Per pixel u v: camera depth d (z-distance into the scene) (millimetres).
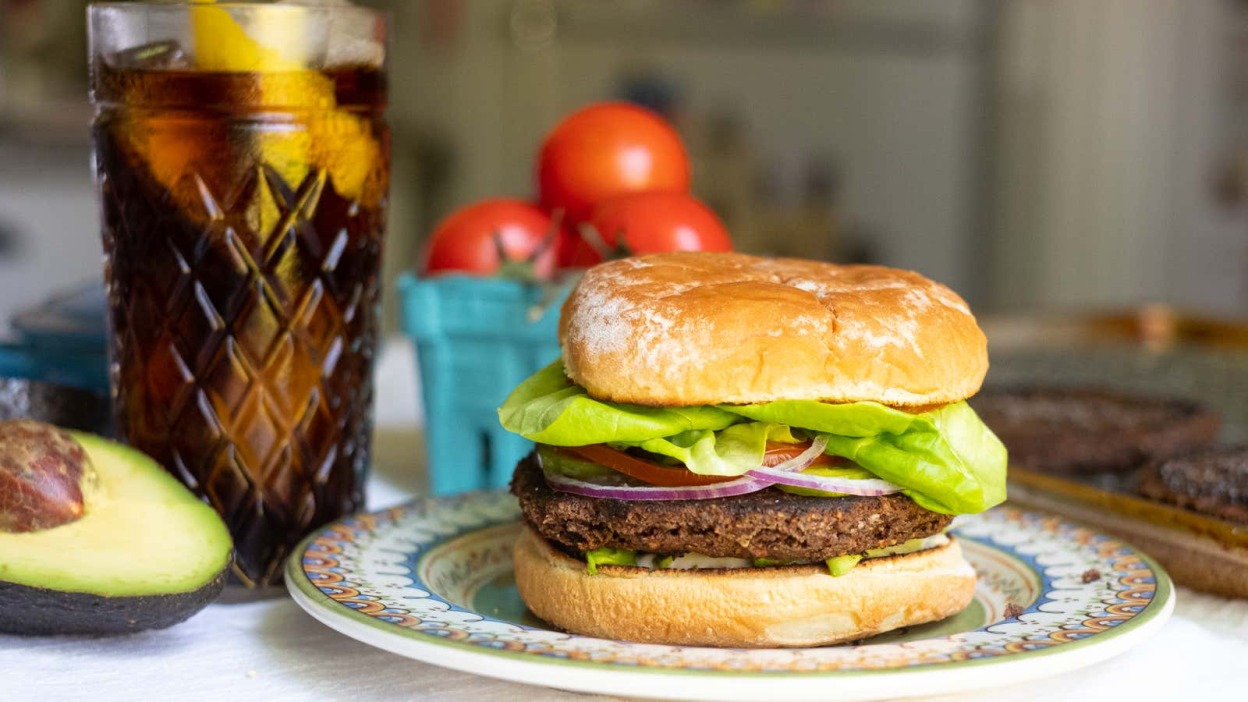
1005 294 1940
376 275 526
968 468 473
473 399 584
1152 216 1907
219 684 439
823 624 459
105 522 456
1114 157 1889
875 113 1872
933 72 1867
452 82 1962
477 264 599
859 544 459
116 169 490
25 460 447
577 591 466
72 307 606
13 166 1616
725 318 455
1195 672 458
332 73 493
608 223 582
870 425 452
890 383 459
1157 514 529
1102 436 620
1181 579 526
